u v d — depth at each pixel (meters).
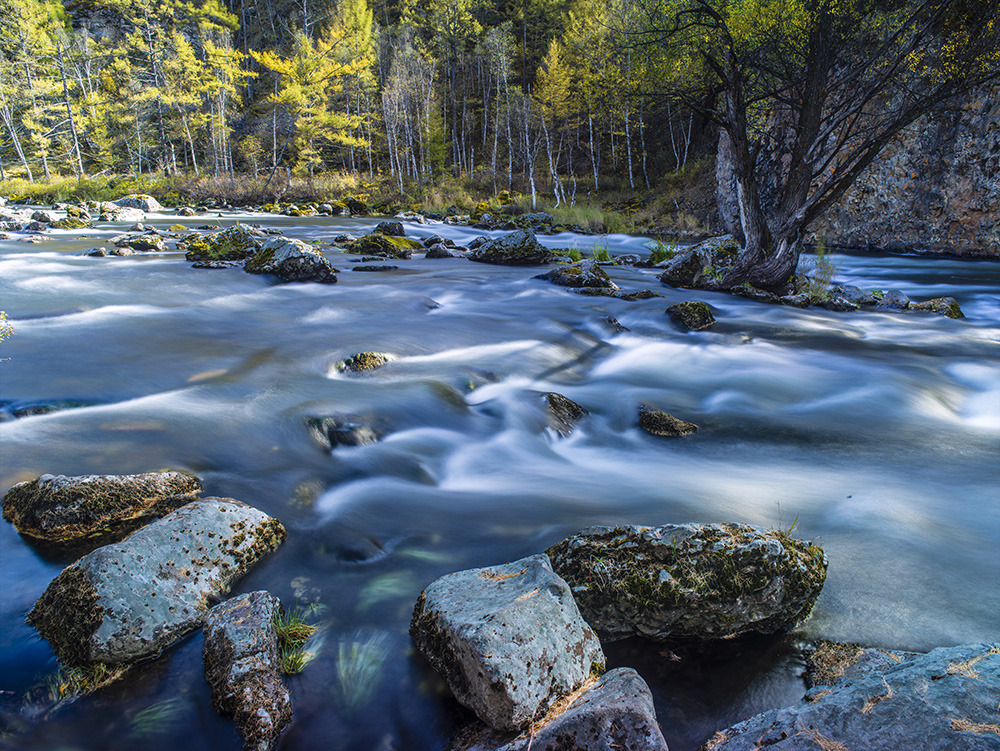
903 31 11.44
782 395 6.91
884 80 11.43
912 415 6.33
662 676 2.60
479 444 5.08
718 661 2.68
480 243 18.95
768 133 14.12
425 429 5.19
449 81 60.41
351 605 2.98
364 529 3.66
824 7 11.20
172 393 5.57
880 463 5.09
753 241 12.66
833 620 2.95
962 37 10.97
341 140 49.88
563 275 12.35
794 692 2.51
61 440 4.50
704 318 9.66
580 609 2.80
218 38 59.16
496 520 3.83
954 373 7.82
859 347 8.92
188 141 55.75
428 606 2.66
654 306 10.55
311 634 2.76
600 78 26.52
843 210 21.59
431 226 28.83
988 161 17.03
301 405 5.30
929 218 18.83
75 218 20.67
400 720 2.32
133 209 26.44
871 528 3.86
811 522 3.94
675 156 43.97
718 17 11.88
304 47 48.97
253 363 6.56
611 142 46.75
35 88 50.09
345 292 10.66
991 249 17.36
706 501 4.20
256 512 3.42
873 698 1.88
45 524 3.36
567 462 4.98
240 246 13.03
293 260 11.18
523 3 59.75
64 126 53.78
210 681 2.40
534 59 59.09
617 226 30.11
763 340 9.17
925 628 2.91
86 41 57.19
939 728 1.71
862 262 18.03
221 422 4.93
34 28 51.53
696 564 2.82
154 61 54.72
